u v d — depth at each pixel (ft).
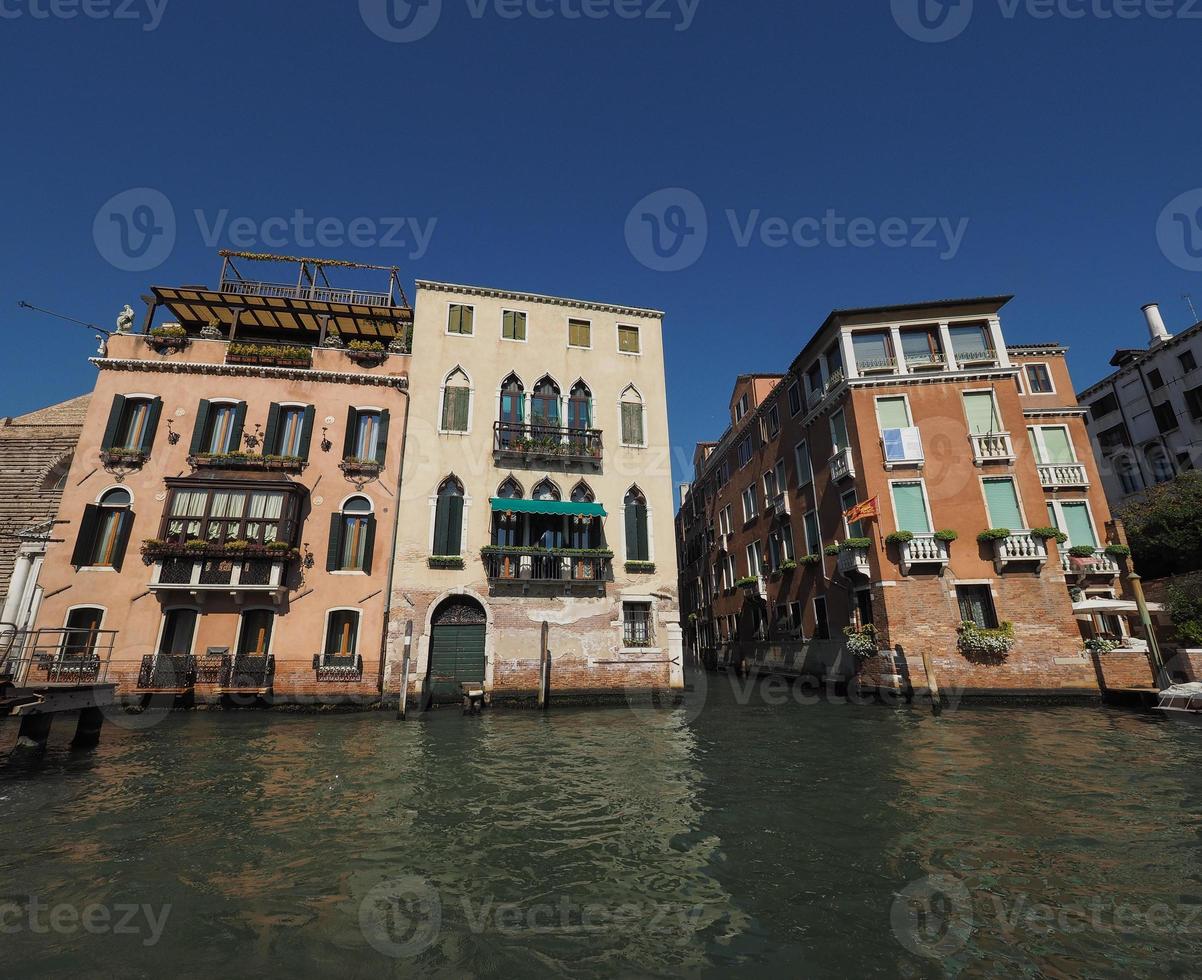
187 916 16.05
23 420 80.43
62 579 50.67
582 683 56.39
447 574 56.29
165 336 58.08
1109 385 91.20
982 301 60.39
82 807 24.88
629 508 62.34
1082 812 23.43
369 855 20.21
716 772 30.63
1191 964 13.57
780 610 78.23
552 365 65.46
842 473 60.75
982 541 54.44
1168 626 54.19
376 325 68.08
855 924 15.57
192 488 53.42
